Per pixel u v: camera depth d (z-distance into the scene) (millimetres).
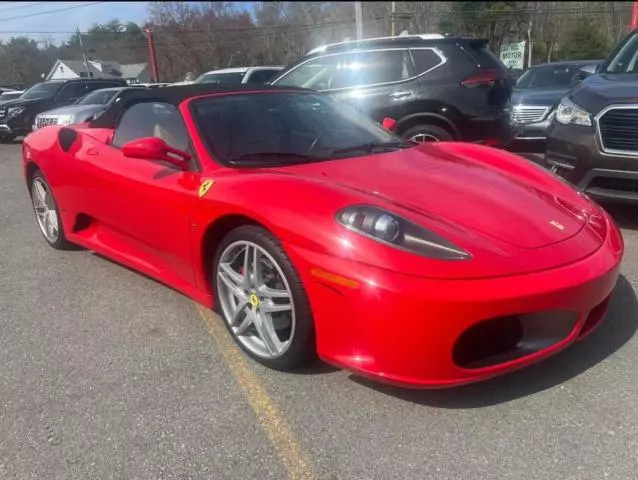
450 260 2217
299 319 2521
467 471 2062
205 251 3018
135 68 68188
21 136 15664
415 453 2168
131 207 3490
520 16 34875
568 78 10398
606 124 4387
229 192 2779
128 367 2891
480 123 6359
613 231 2785
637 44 5523
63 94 15500
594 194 4543
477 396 2482
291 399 2541
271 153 3174
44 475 2156
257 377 2729
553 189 3008
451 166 3121
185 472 2139
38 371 2896
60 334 3289
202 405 2533
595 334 2941
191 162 3172
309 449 2223
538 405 2404
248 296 2816
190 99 3463
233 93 3611
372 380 2398
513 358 2324
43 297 3844
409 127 6527
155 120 3557
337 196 2500
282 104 3623
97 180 3781
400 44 6520
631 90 4422
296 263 2434
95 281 4078
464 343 2246
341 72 6789
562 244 2453
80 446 2307
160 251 3398
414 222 2348
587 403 2402
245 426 2379
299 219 2457
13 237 5340
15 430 2428
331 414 2420
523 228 2486
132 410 2525
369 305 2215
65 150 4188
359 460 2148
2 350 3133
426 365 2217
